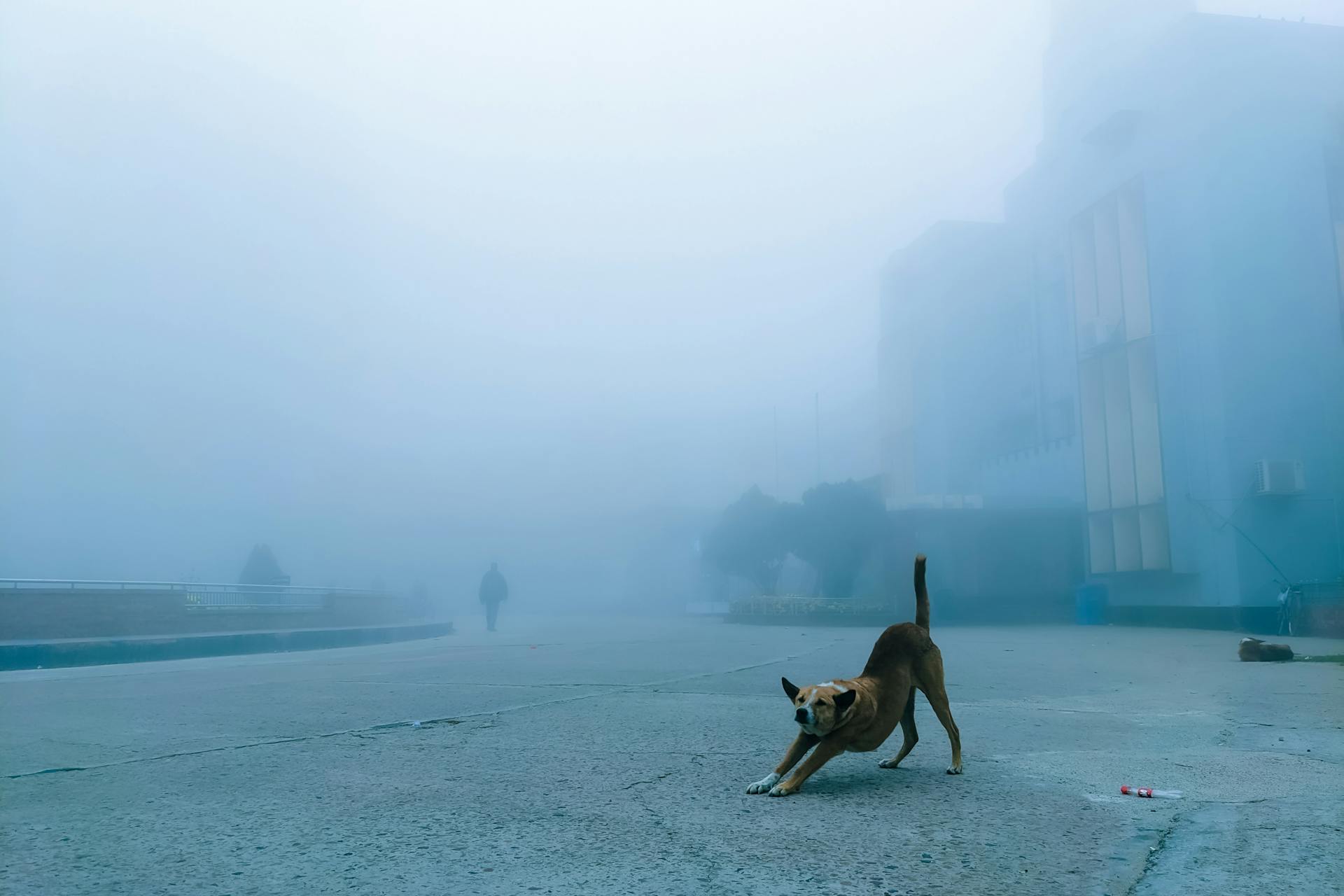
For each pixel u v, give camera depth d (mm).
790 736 6117
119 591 19703
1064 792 4340
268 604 26094
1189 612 24219
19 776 4859
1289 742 5746
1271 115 24266
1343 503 23125
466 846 3490
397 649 18703
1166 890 2959
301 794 4379
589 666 12523
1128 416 26609
